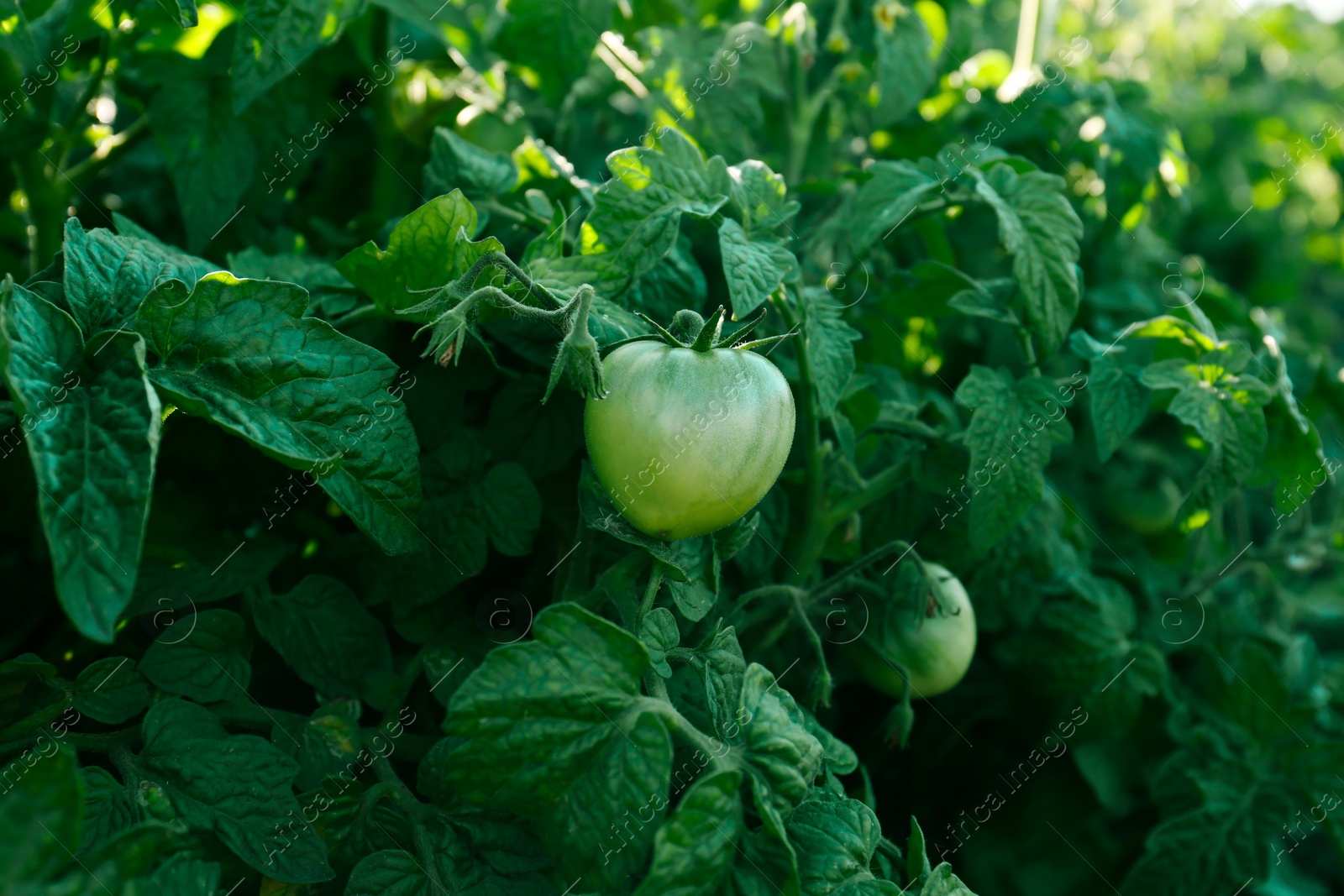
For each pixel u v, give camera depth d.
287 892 0.55
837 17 0.75
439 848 0.55
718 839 0.49
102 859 0.47
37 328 0.49
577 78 0.74
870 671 0.67
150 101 0.70
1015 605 0.74
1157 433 0.93
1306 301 1.63
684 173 0.58
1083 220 0.82
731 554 0.57
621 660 0.51
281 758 0.55
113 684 0.56
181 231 0.79
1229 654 0.78
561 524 0.63
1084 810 0.77
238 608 0.63
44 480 0.47
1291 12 1.50
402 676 0.61
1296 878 0.86
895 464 0.66
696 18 0.82
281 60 0.63
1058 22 1.15
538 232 0.65
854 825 0.53
